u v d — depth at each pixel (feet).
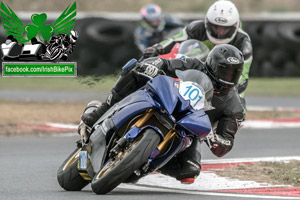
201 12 319.88
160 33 186.70
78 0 271.08
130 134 57.36
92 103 67.26
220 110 68.74
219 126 69.26
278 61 228.43
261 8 324.80
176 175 63.21
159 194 62.75
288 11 322.34
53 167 82.74
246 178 72.90
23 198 59.31
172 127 58.49
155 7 186.50
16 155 94.17
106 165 58.49
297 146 105.70
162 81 59.62
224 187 67.77
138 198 58.95
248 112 151.64
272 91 207.82
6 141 108.58
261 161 86.12
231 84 64.80
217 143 67.82
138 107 58.49
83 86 86.33
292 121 138.82
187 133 60.64
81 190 66.28
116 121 59.16
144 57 91.35
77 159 65.41
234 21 86.79
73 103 155.33
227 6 87.71
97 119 64.64
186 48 71.72
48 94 185.68
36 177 74.64
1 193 62.90
